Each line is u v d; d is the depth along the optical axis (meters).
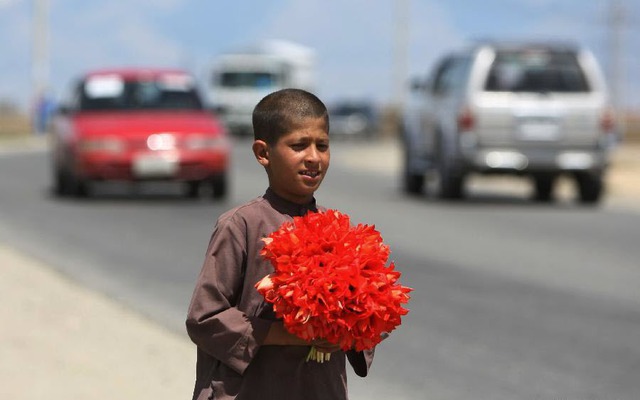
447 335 20.94
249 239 9.24
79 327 20.77
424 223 37.81
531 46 44.00
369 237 9.06
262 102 9.34
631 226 37.94
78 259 28.62
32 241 31.59
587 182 45.19
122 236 32.91
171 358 18.64
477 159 43.44
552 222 38.78
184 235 33.28
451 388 17.39
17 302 22.80
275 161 9.28
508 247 32.34
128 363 18.27
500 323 21.95
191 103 44.34
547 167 43.72
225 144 42.53
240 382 9.16
